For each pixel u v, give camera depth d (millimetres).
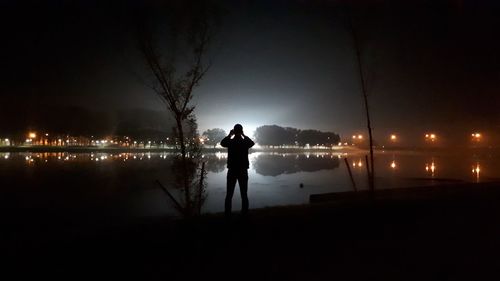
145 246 8508
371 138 15227
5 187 29047
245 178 10047
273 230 9977
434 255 7969
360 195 20766
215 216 11477
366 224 10922
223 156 90938
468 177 39406
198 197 11039
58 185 30266
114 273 7031
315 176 41094
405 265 7324
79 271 7137
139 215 17578
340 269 7105
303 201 22234
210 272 7023
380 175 42562
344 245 8734
